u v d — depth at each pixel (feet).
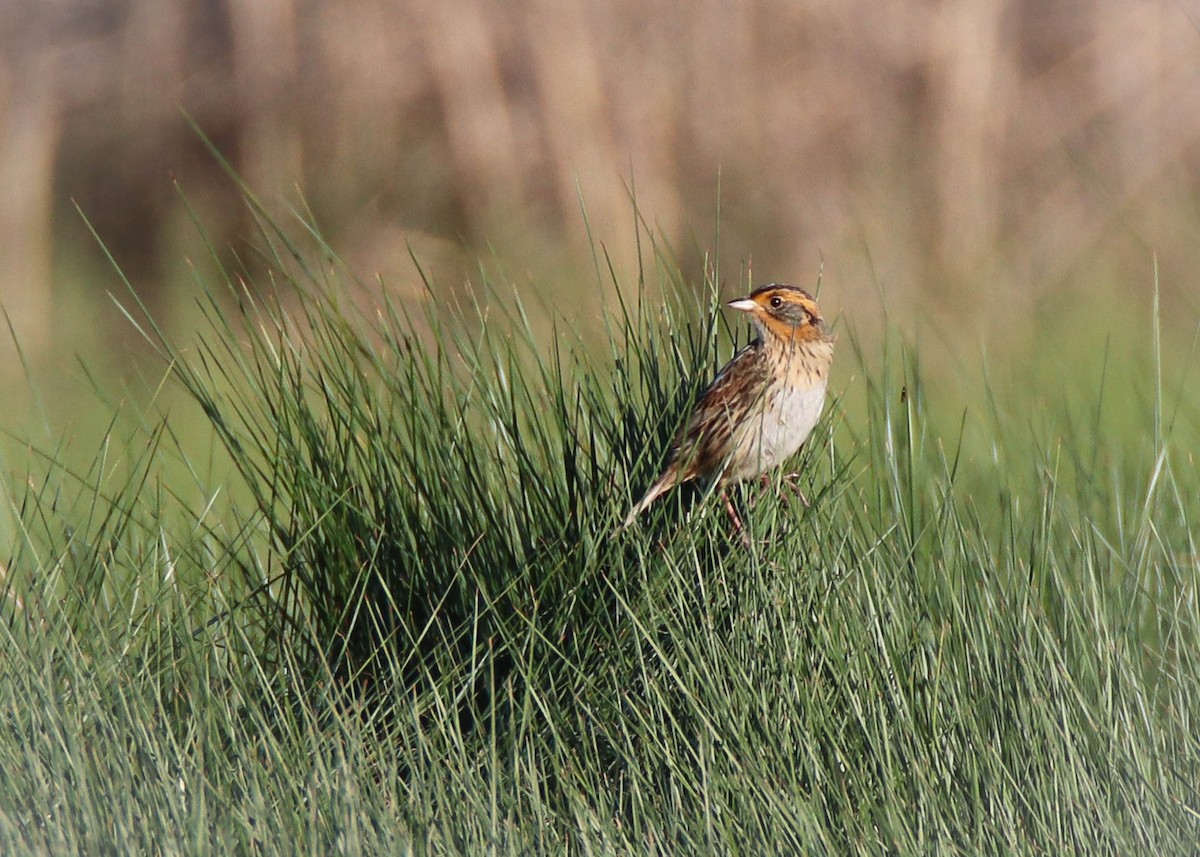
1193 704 30.76
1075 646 31.91
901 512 32.99
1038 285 82.99
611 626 33.06
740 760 30.01
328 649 33.86
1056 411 49.14
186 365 35.73
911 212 89.10
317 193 92.79
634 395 36.70
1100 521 39.11
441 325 36.19
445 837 27.89
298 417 35.29
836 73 94.43
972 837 28.25
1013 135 93.91
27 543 35.91
